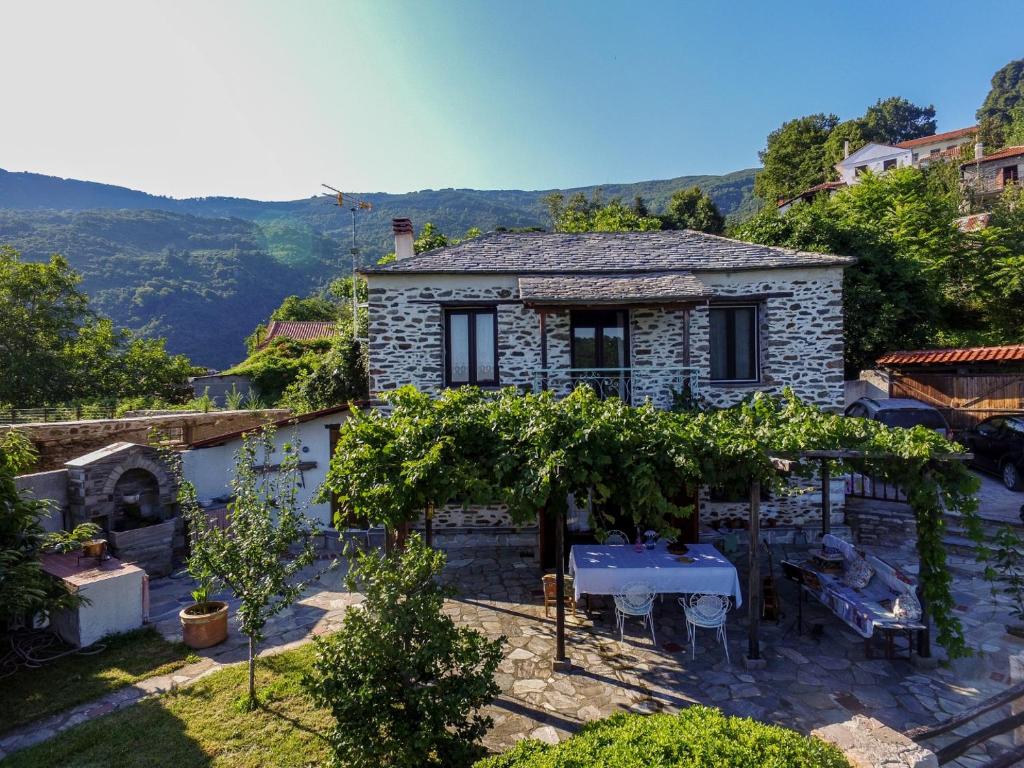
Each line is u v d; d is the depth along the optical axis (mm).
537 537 11781
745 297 11898
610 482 6863
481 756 4492
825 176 53344
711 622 7035
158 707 5977
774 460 6699
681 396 11328
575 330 12375
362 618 4629
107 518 10000
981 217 28750
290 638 7656
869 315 20062
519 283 11586
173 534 10609
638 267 11977
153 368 30219
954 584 9008
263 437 7270
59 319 27422
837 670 6695
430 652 4480
